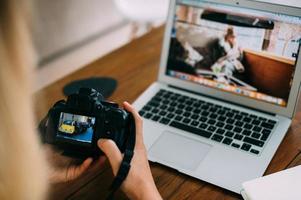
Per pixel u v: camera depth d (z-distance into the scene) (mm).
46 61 2633
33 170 524
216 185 875
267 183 829
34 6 469
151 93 1136
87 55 2828
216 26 1086
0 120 472
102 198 868
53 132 854
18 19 448
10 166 497
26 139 498
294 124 1046
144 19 2270
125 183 793
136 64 1281
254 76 1062
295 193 808
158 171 922
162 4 2301
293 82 1019
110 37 3010
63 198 867
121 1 2283
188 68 1137
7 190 511
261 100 1063
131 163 806
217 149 954
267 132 994
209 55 1104
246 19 1051
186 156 940
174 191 879
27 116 494
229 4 1062
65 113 850
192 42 1119
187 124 1026
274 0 1064
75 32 2795
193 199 862
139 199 783
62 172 863
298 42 1000
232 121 1030
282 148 974
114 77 1226
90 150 847
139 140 844
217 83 1109
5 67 453
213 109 1073
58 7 2619
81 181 906
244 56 1065
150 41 1392
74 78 1218
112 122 827
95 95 857
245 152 943
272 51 1032
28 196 532
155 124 1032
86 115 840
